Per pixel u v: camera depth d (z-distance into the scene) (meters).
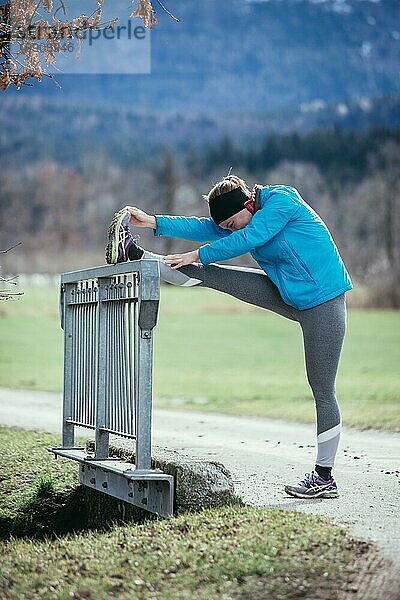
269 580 6.45
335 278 8.62
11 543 8.54
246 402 20.41
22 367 32.25
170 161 112.38
